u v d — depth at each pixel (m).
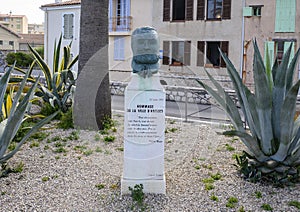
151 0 18.02
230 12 16.08
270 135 3.99
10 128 4.16
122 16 18.81
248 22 15.72
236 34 16.02
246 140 3.91
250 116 4.18
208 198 3.73
